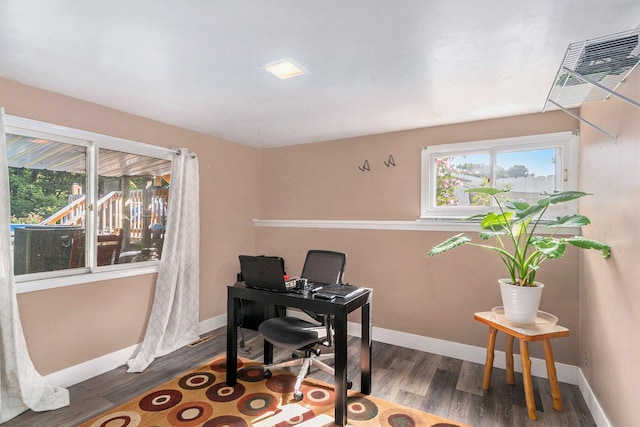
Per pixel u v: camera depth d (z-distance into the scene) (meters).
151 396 2.31
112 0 1.32
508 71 1.97
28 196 2.29
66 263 2.49
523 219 2.15
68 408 2.16
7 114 2.12
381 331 3.38
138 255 2.96
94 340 2.61
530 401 2.11
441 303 3.09
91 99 2.50
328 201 3.78
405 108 2.66
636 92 1.50
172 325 3.14
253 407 2.18
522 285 2.29
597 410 2.04
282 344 2.29
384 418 2.08
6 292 2.05
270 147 4.18
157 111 2.79
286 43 1.67
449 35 1.58
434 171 3.21
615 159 1.78
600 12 1.39
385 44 1.67
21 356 2.12
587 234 2.35
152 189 3.07
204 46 1.71
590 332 2.24
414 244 3.24
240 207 4.01
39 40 1.65
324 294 2.24
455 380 2.59
